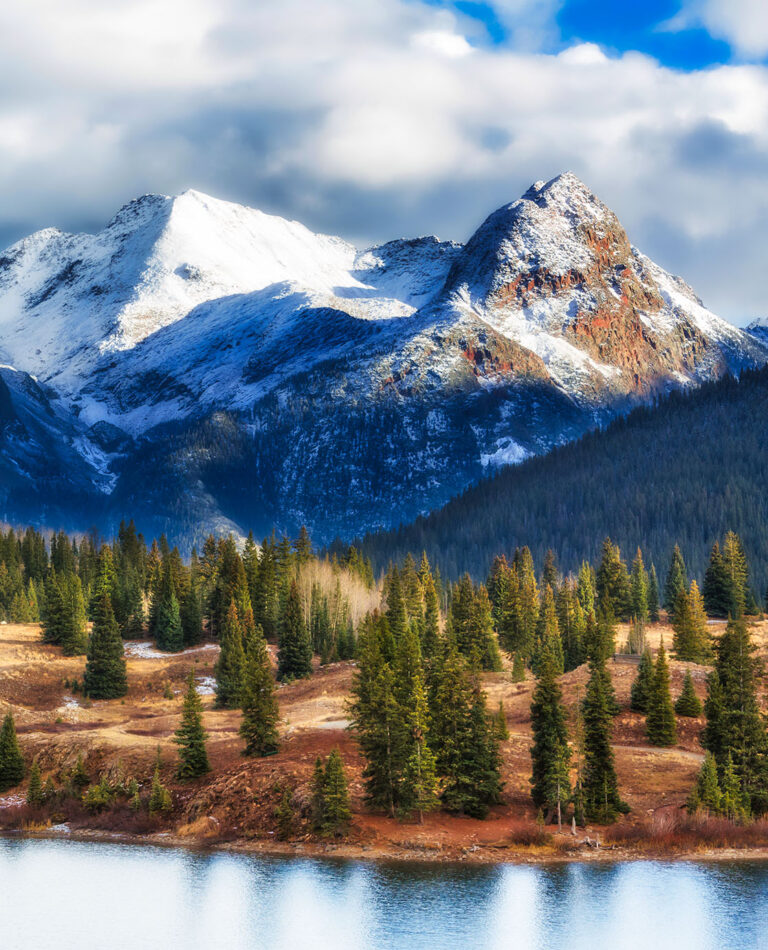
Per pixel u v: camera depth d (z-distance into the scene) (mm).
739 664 135125
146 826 130875
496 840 122438
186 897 109562
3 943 98500
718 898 106688
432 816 128250
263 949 97625
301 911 106000
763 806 130500
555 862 116750
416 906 106375
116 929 102625
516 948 97438
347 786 128250
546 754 126438
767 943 97750
